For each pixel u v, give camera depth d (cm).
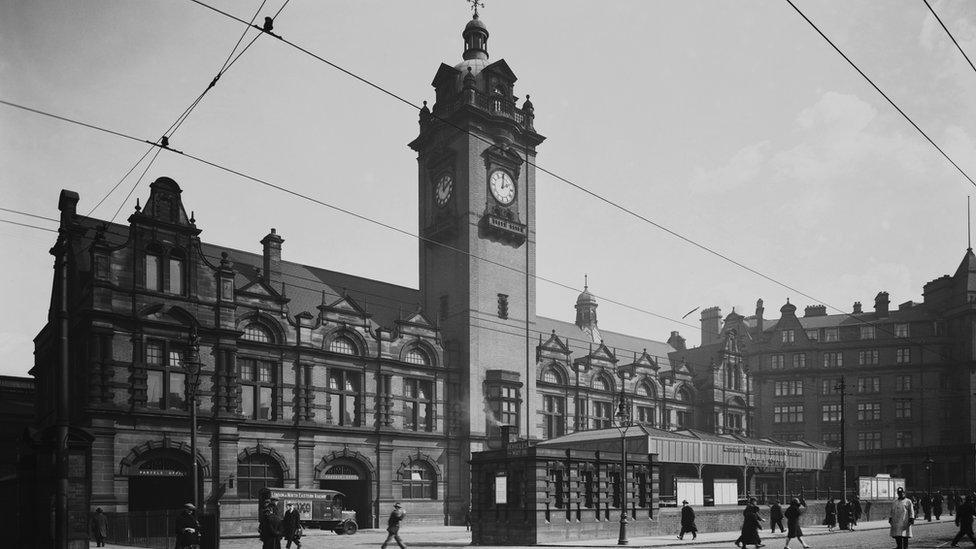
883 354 10181
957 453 8788
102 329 4350
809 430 10306
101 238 4456
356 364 5578
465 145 6331
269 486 5038
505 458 4197
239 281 5400
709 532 4869
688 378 8375
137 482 4722
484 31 6944
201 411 4644
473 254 6188
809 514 5675
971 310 9612
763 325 11475
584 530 4247
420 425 5872
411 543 4128
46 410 5188
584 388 7112
